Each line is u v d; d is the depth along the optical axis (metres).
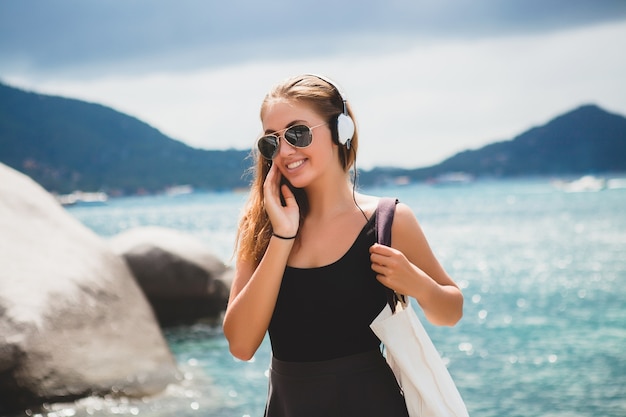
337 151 2.00
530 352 7.54
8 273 5.76
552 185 103.81
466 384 6.39
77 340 5.77
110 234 32.84
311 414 1.88
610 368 6.78
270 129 1.97
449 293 1.90
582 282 12.78
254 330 1.90
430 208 45.62
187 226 36.00
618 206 40.00
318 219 1.98
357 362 1.88
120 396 5.70
